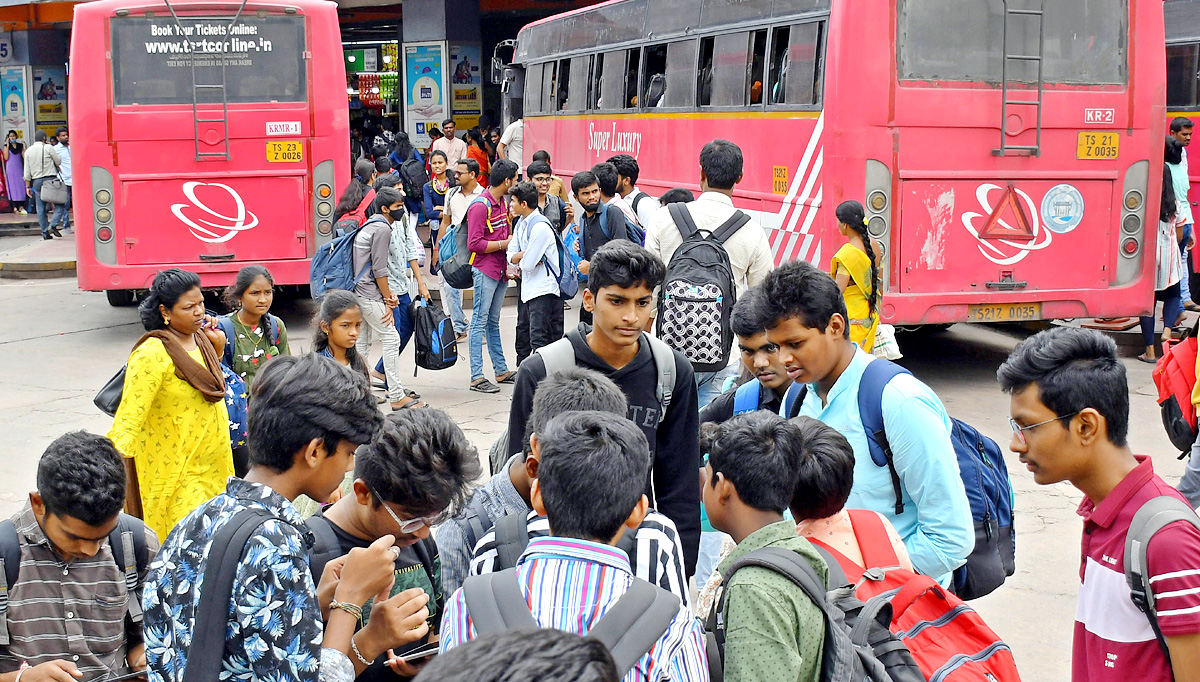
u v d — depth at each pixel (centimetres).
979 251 927
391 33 3516
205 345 512
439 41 2634
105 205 1146
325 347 623
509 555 276
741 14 1073
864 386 355
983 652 287
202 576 238
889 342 735
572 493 240
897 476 351
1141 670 273
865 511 322
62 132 2397
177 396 497
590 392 317
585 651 142
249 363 607
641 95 1332
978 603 553
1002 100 905
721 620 290
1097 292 961
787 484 280
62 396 980
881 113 892
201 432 506
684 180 1211
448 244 1052
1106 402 278
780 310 357
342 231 960
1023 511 685
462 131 2691
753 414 294
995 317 942
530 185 944
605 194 983
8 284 1686
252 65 1164
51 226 2233
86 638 342
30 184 2508
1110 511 279
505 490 323
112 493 331
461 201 1270
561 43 1664
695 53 1174
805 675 257
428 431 275
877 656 271
